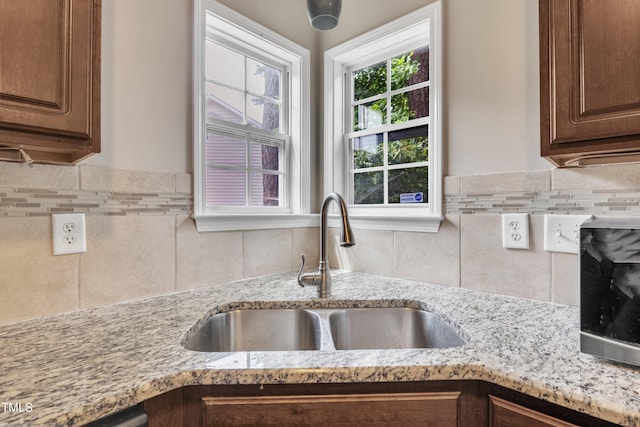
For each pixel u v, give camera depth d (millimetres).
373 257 1485
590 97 721
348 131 1725
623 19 678
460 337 832
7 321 841
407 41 1479
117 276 1034
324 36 1695
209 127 1382
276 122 1660
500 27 1135
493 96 1149
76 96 747
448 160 1260
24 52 671
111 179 1023
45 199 901
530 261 1065
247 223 1385
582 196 966
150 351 680
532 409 584
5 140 667
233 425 627
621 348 597
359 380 618
